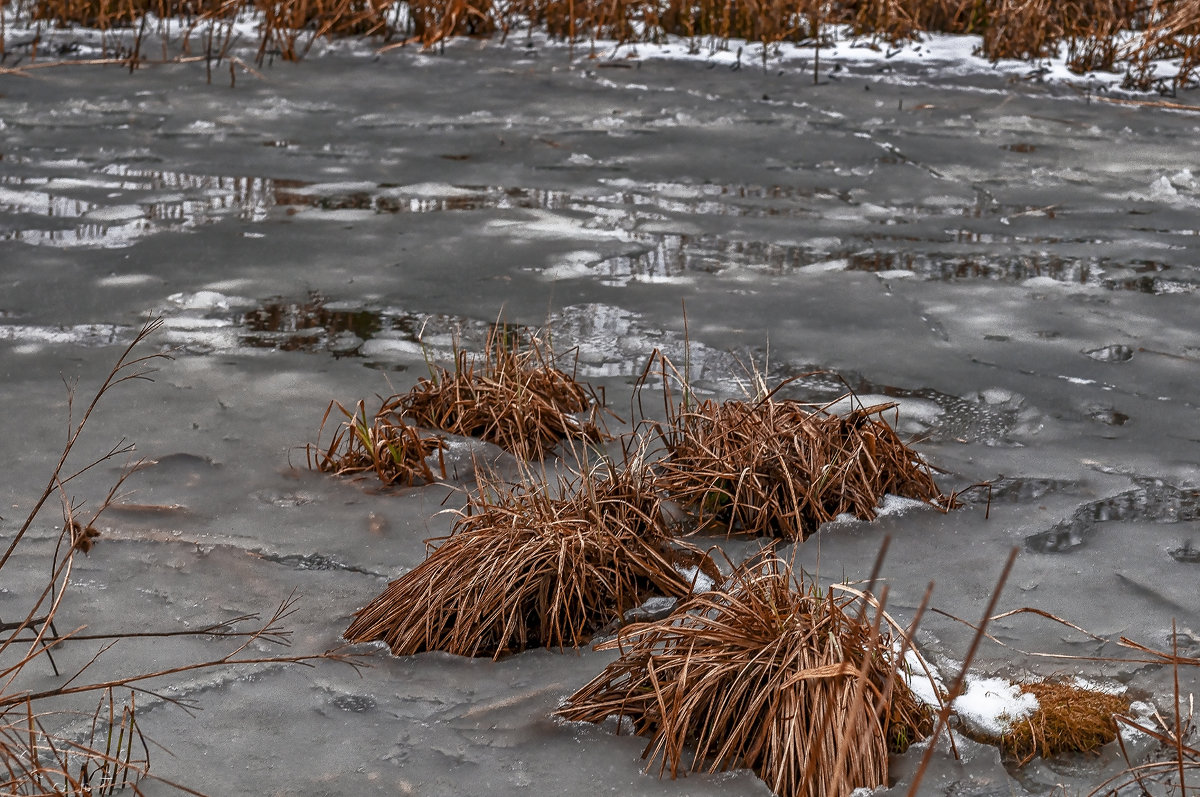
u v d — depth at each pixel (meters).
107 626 4.02
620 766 3.35
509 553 4.04
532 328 6.93
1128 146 11.55
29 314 6.97
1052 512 4.87
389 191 9.77
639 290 7.60
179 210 9.15
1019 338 6.89
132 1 16.72
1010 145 11.50
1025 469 5.27
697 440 5.04
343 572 4.42
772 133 11.70
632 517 4.47
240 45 15.45
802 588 3.73
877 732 3.27
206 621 4.08
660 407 5.87
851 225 9.07
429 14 15.92
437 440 5.30
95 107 12.30
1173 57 15.09
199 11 17.00
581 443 5.48
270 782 3.32
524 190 9.84
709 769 3.31
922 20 16.97
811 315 7.21
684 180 10.18
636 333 6.88
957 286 7.78
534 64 14.74
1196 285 7.86
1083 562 4.48
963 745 3.40
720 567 4.45
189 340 6.66
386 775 3.35
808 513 4.82
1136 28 15.84
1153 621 4.10
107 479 5.05
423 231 8.77
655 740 3.41
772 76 14.27
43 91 12.89
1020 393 6.12
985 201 9.75
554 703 3.62
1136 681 3.77
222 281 7.64
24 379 6.05
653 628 3.56
